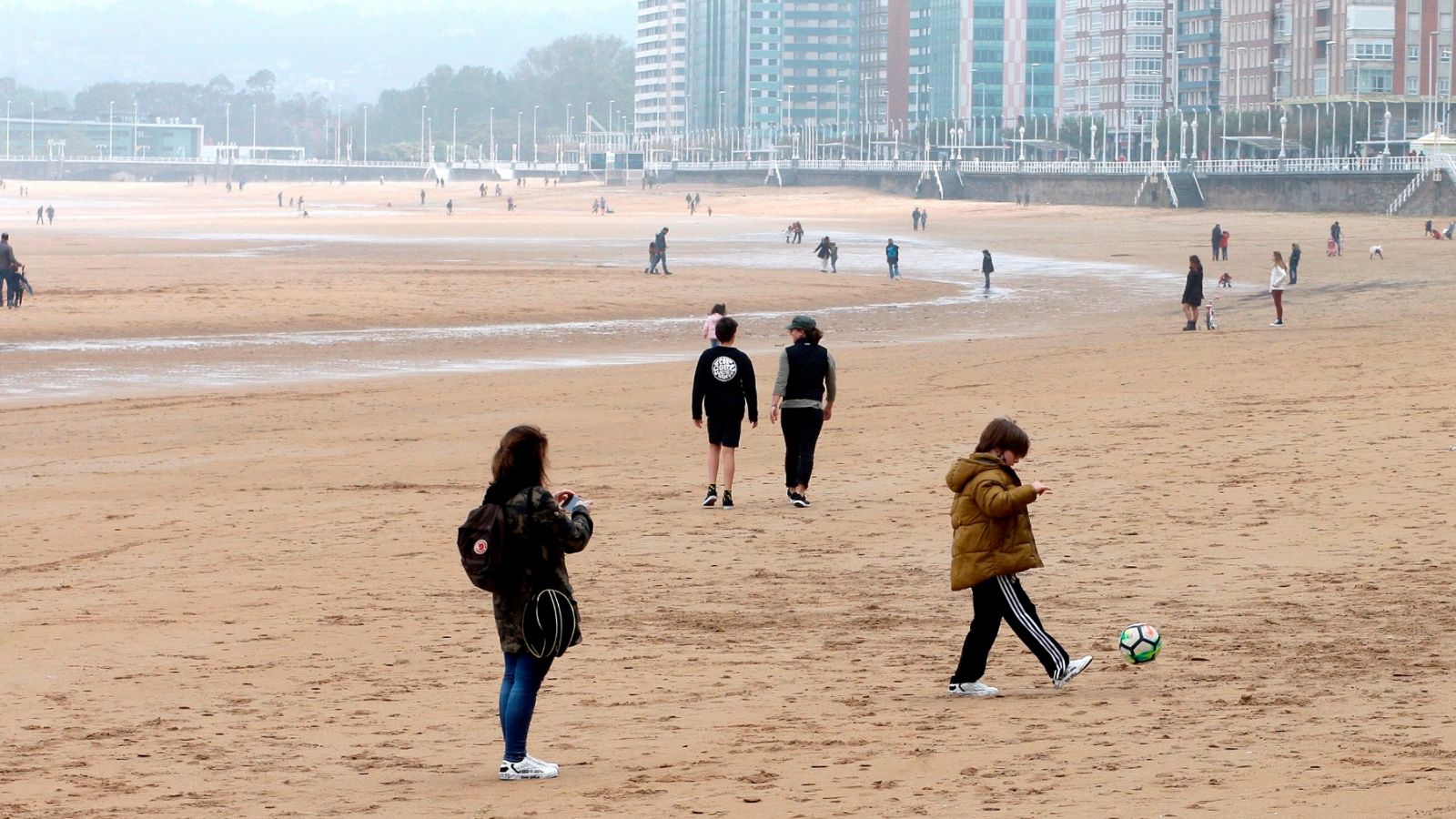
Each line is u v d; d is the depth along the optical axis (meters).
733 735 10.14
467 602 14.98
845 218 167.50
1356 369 32.91
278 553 17.61
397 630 13.81
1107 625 13.05
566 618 9.25
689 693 11.42
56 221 155.75
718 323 20.11
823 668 12.14
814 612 14.21
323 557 17.36
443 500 21.27
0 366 42.41
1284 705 10.12
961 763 9.14
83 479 23.81
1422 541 15.56
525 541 9.20
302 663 12.58
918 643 12.91
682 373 39.44
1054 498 19.44
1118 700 10.62
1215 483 19.80
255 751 10.07
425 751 10.05
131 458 26.14
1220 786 8.23
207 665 12.53
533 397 34.25
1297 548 15.69
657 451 25.48
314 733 10.50
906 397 31.88
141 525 19.62
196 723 10.77
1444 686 10.32
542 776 9.26
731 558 16.91
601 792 8.91
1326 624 12.54
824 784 8.84
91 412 32.88
